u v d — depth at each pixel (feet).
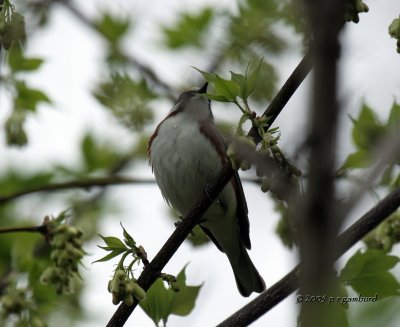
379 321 19.83
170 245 24.21
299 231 11.38
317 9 11.00
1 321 29.71
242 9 42.22
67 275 26.86
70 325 39.99
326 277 11.03
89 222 45.27
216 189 24.12
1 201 35.35
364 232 22.22
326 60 10.78
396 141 14.32
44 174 46.73
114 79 41.63
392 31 20.53
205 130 35.35
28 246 35.76
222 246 36.78
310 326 11.03
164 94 43.32
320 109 10.77
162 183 36.37
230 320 23.26
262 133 20.98
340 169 25.25
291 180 18.43
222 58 43.37
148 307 26.25
